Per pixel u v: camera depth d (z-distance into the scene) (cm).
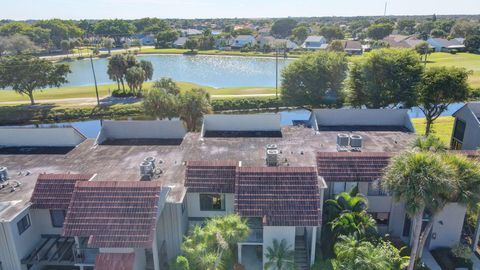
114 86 9512
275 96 7588
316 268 2323
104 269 2125
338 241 2323
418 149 2408
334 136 3584
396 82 4769
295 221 2242
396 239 2750
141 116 7056
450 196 2016
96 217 2175
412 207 1952
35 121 6950
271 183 2400
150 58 15400
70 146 3481
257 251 2572
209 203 2653
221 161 2688
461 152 2762
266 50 15938
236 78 10881
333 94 6166
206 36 17900
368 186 2772
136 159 3111
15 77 7425
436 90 4588
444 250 2633
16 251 2272
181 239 2481
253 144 3394
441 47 14525
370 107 5291
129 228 2123
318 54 6228
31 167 2997
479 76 8838
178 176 2753
